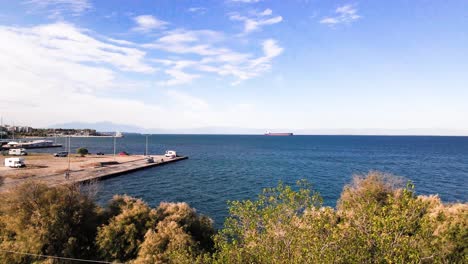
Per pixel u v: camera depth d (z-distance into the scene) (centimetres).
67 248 2419
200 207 4847
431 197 2750
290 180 7438
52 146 19650
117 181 7075
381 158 13488
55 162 9506
